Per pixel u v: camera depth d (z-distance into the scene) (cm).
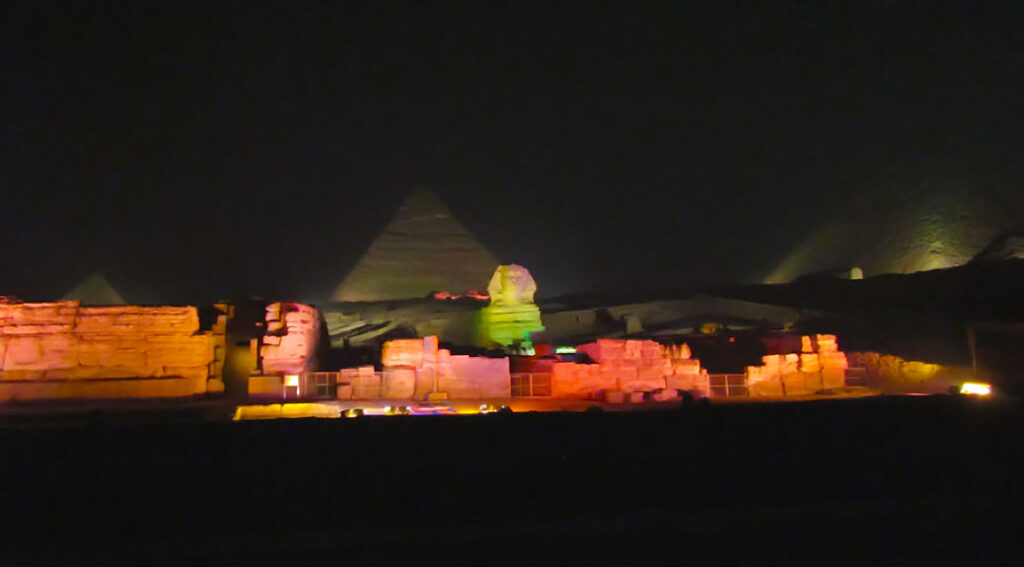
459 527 720
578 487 802
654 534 714
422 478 798
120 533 705
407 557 669
